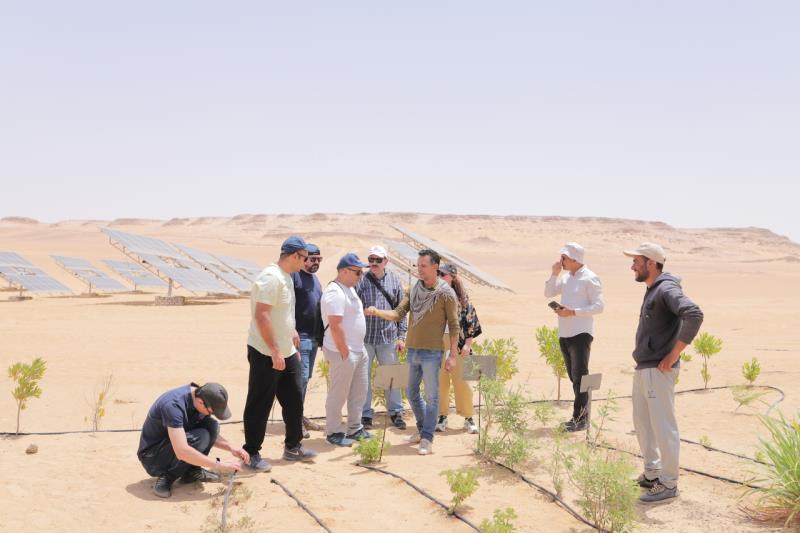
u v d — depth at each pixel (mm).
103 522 5168
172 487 6027
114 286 43344
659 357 5781
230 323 25281
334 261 66562
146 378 13766
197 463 5699
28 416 10188
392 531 5074
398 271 33656
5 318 25469
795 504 5199
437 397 7398
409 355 7566
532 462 6844
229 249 133625
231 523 5156
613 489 5094
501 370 10000
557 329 10305
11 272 38344
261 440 6605
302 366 7832
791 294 52031
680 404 10047
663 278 5797
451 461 6918
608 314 30734
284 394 6797
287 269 6648
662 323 5762
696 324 5414
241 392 12367
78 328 22516
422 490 5918
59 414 10359
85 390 12344
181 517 5309
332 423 7598
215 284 40625
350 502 5691
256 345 6469
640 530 5137
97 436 7801
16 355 16391
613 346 19234
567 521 5312
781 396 10305
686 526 5242
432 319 7348
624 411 9500
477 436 7957
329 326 7422
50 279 40188
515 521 5277
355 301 7484
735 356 15883
